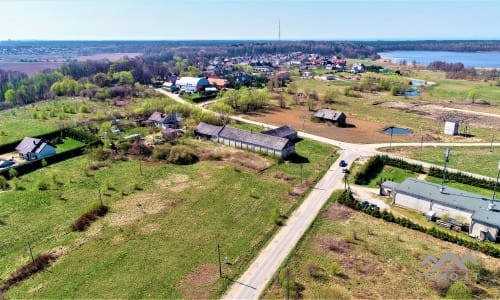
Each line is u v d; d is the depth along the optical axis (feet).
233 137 307.78
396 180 239.71
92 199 212.43
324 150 300.61
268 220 188.96
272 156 280.72
